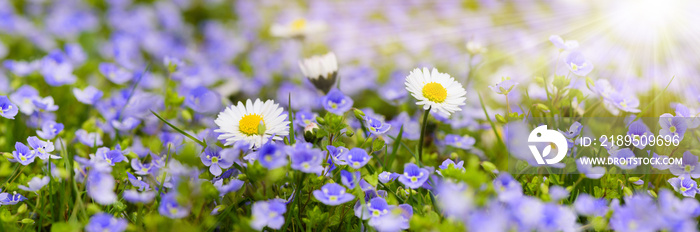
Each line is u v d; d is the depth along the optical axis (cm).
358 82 55
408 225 31
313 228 32
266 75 63
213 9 89
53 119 41
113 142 39
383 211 31
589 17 73
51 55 44
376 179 31
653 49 57
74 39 71
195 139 34
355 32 81
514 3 82
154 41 71
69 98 44
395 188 34
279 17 87
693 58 56
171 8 85
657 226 29
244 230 30
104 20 79
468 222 28
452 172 31
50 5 79
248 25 85
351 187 31
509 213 29
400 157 39
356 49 76
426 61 69
